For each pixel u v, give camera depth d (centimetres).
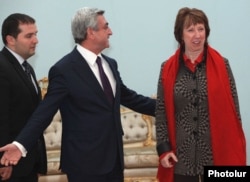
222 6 570
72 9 579
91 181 262
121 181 276
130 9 578
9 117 282
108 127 264
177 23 240
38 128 253
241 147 236
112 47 580
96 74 271
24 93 287
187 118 239
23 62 304
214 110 233
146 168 488
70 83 258
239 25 571
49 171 475
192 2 573
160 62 579
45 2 578
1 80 279
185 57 243
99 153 259
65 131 267
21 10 579
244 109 574
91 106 261
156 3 575
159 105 252
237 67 574
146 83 581
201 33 232
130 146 546
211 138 236
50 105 256
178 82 242
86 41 270
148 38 578
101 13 272
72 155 259
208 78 236
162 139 249
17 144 250
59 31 580
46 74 582
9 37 298
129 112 552
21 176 287
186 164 241
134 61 580
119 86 282
